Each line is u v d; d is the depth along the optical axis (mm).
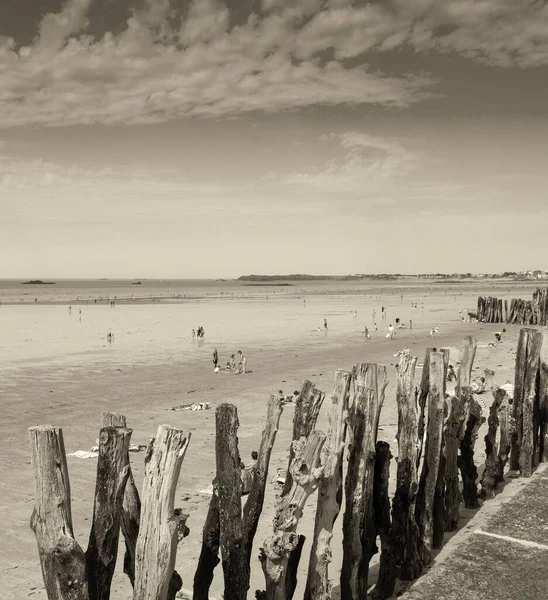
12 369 31766
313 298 132500
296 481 6148
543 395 12430
